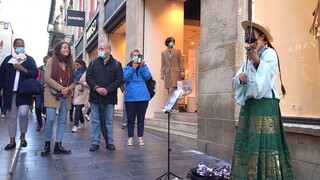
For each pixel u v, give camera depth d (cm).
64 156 556
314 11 437
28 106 608
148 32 986
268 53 300
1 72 587
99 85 608
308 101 432
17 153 549
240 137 310
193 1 1127
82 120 952
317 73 427
